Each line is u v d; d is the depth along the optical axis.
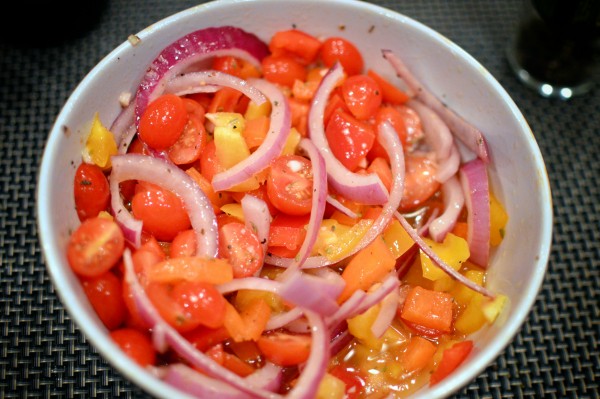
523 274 0.33
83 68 0.44
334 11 0.38
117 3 0.46
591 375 0.37
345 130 0.36
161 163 0.34
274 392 0.31
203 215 0.33
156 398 0.28
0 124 0.42
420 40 0.38
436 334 0.34
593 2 0.41
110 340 0.28
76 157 0.34
